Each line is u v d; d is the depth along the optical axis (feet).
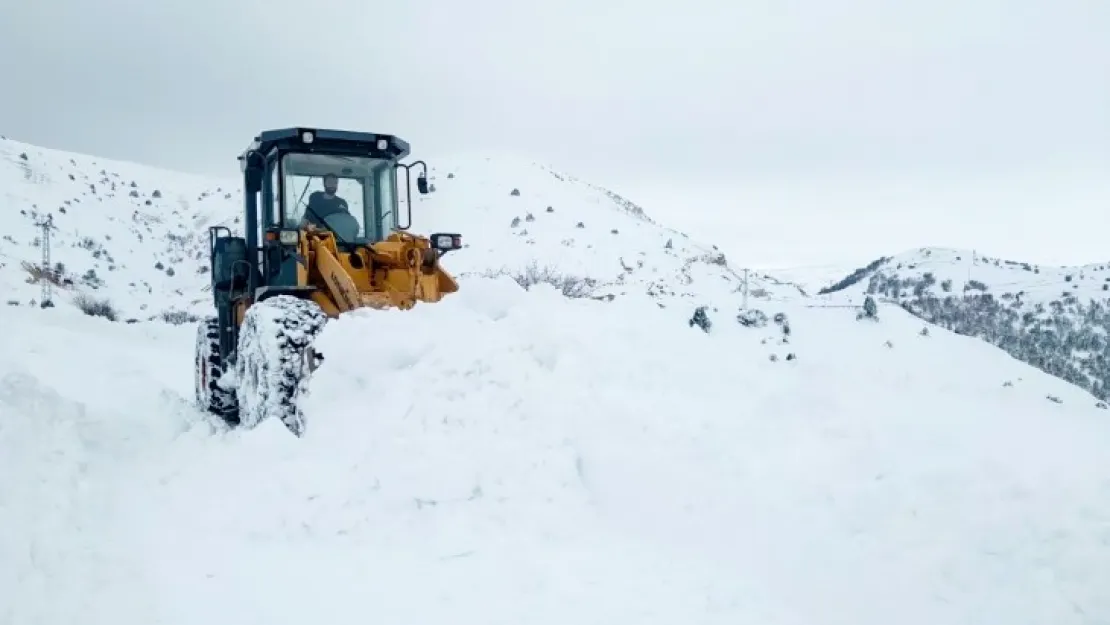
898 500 13.64
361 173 24.63
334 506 14.15
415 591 11.79
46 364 32.24
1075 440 16.66
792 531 13.38
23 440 15.60
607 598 11.65
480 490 14.44
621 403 16.38
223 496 14.92
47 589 11.68
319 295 21.80
